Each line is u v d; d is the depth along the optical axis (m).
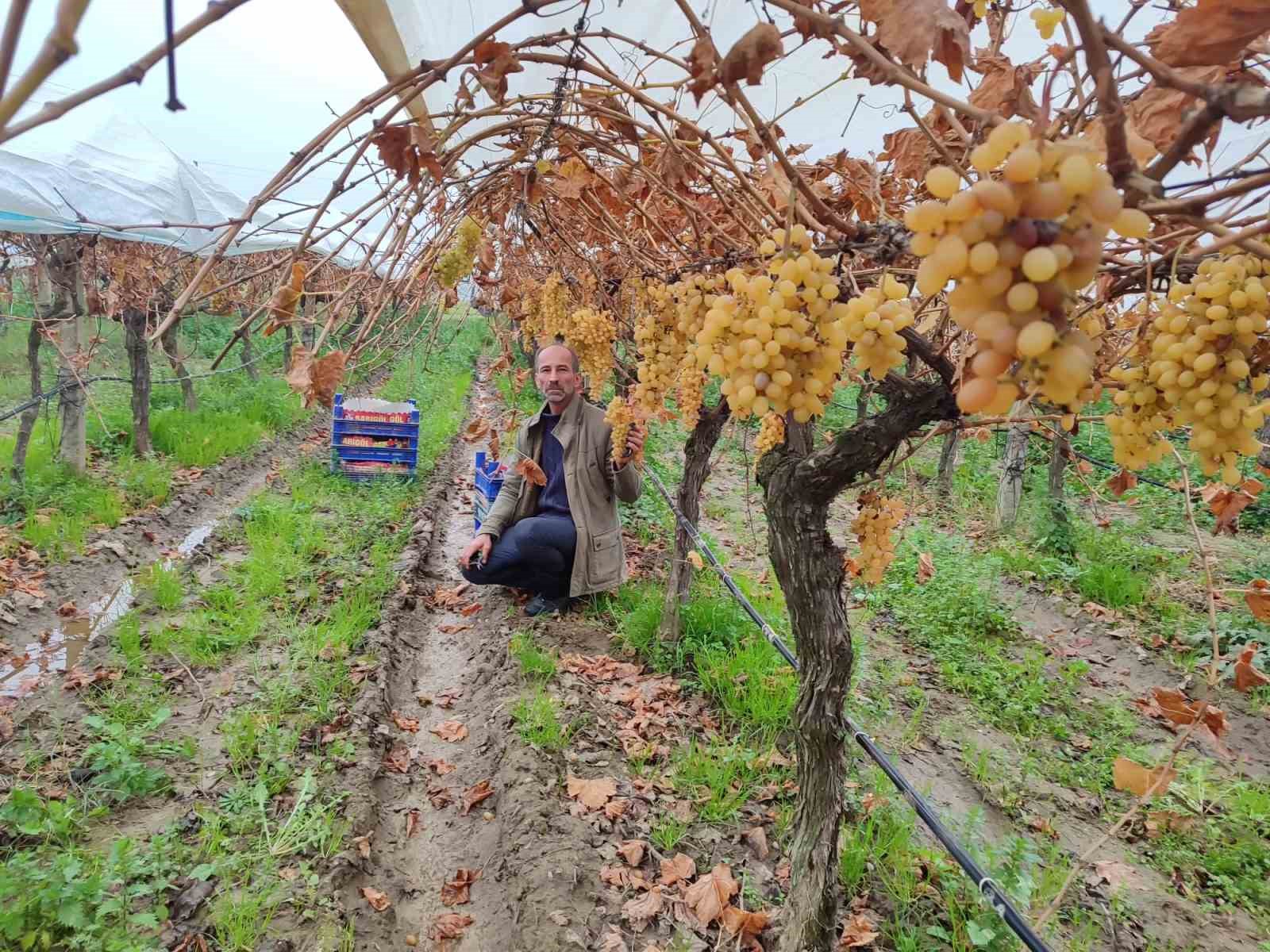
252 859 2.92
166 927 2.63
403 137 1.35
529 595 5.49
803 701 2.20
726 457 9.95
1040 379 0.75
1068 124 1.22
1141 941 2.89
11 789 3.22
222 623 4.86
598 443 5.07
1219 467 1.21
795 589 2.12
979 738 4.24
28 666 4.36
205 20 0.65
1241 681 1.53
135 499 6.89
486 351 18.95
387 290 1.98
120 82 0.59
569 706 3.98
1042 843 3.36
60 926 2.53
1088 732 4.42
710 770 3.43
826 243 1.42
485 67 1.38
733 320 1.31
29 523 5.84
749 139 2.16
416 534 6.88
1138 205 0.89
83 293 6.96
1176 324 1.21
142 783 3.28
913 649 5.25
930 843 3.20
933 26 0.94
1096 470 8.76
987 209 0.75
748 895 2.86
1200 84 0.71
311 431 11.26
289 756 3.54
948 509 8.61
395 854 3.31
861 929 2.67
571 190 2.47
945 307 1.76
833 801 2.24
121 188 5.68
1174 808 3.68
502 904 2.96
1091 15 0.68
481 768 3.82
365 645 4.71
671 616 4.61
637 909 2.77
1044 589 6.56
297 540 6.24
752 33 0.99
